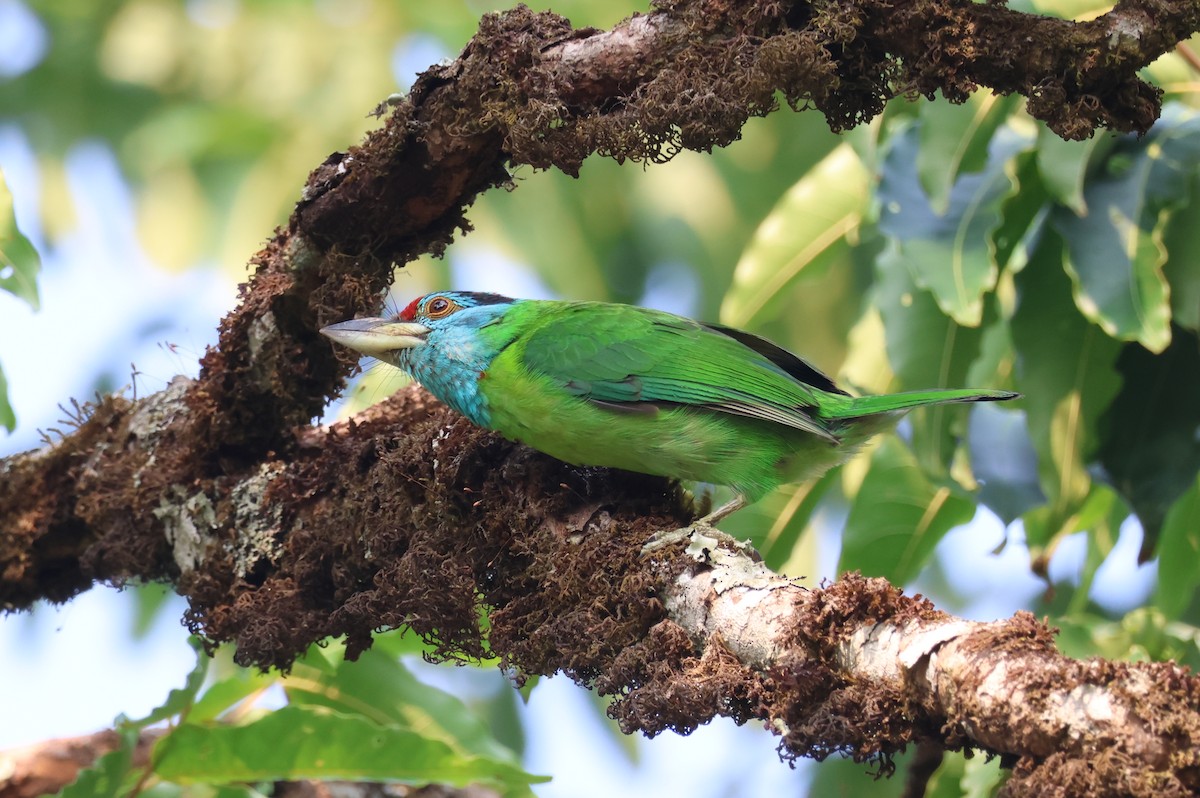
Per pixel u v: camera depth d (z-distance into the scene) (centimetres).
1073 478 861
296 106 1581
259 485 843
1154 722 441
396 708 912
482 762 809
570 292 1628
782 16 659
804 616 548
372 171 767
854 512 1004
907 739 520
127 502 887
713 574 625
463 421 799
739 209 1716
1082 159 792
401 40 1609
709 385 782
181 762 791
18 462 944
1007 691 473
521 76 707
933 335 922
